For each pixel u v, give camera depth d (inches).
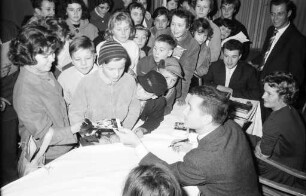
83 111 80.7
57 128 71.8
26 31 65.3
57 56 97.0
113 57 72.6
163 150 74.4
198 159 56.3
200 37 135.0
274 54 130.8
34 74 68.7
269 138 84.4
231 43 122.4
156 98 86.4
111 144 74.0
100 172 63.1
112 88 81.5
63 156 68.4
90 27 151.3
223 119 58.6
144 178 36.2
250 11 212.7
